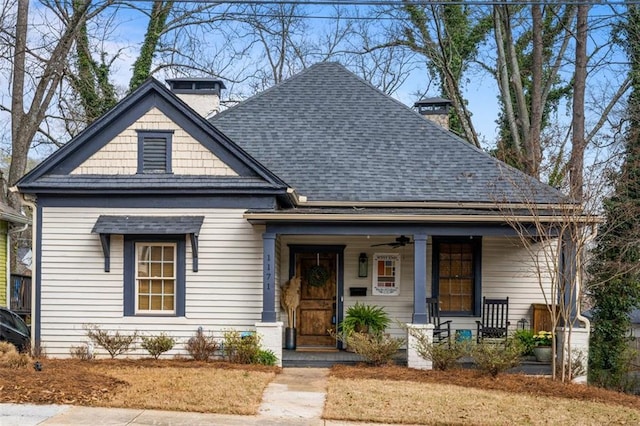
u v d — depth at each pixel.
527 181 15.20
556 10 25.31
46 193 15.16
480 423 10.14
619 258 17.50
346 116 18.58
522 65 27.42
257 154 17.41
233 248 15.12
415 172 17.05
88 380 11.56
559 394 12.14
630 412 11.22
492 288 17.03
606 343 18.41
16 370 11.80
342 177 16.73
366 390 11.80
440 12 27.28
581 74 23.39
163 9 25.91
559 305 13.97
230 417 10.09
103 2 22.78
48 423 9.36
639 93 20.44
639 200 18.44
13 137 22.38
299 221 14.58
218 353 14.95
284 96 19.09
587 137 24.12
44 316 15.06
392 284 17.03
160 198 15.24
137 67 25.64
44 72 22.56
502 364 13.36
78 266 15.14
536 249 16.97
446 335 16.53
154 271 15.27
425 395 11.52
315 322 16.94
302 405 10.88
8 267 21.05
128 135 15.32
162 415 10.00
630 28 23.38
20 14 22.09
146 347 14.45
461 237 17.16
